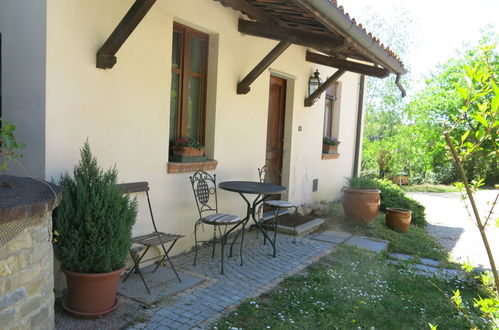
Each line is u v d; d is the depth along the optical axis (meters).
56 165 3.27
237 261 4.57
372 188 6.99
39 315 2.38
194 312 3.24
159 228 4.37
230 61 5.24
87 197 2.91
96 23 3.48
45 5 3.07
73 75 3.33
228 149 5.41
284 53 6.46
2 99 3.34
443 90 16.12
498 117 1.67
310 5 3.34
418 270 4.90
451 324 3.42
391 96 17.59
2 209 1.94
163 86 4.23
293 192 7.29
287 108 7.04
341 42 4.11
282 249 5.16
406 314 3.58
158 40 4.12
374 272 4.61
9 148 2.37
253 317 3.23
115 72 3.70
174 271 3.86
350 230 6.54
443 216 9.49
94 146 3.58
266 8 4.57
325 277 4.18
